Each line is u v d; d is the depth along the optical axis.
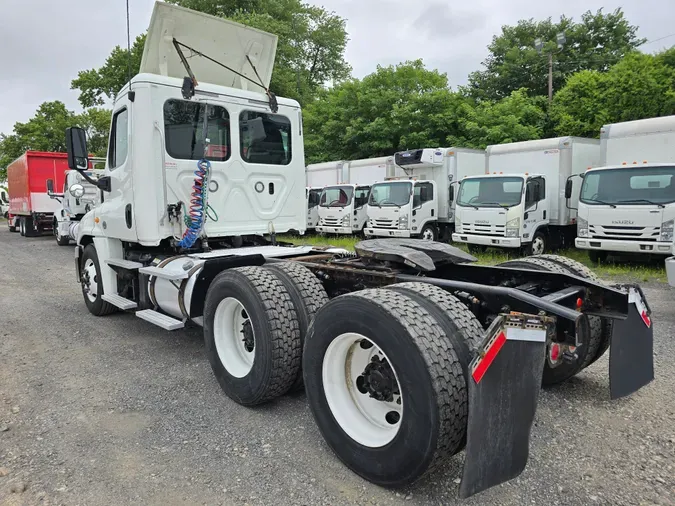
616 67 21.39
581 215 10.56
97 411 3.71
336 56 40.91
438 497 2.62
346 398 3.01
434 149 15.02
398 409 2.91
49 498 2.64
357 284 3.85
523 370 2.43
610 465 2.90
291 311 3.55
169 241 5.16
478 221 12.31
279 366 3.47
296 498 2.63
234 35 5.44
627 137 10.66
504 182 12.09
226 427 3.45
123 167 5.19
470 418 2.28
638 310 3.56
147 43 5.00
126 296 5.84
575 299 3.35
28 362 4.82
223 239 5.54
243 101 5.36
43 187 19.53
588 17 34.56
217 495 2.66
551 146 12.64
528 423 2.47
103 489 2.72
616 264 10.68
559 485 2.71
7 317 6.67
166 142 4.89
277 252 4.90
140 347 5.26
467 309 2.76
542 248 12.70
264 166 5.56
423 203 14.92
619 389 3.36
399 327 2.51
